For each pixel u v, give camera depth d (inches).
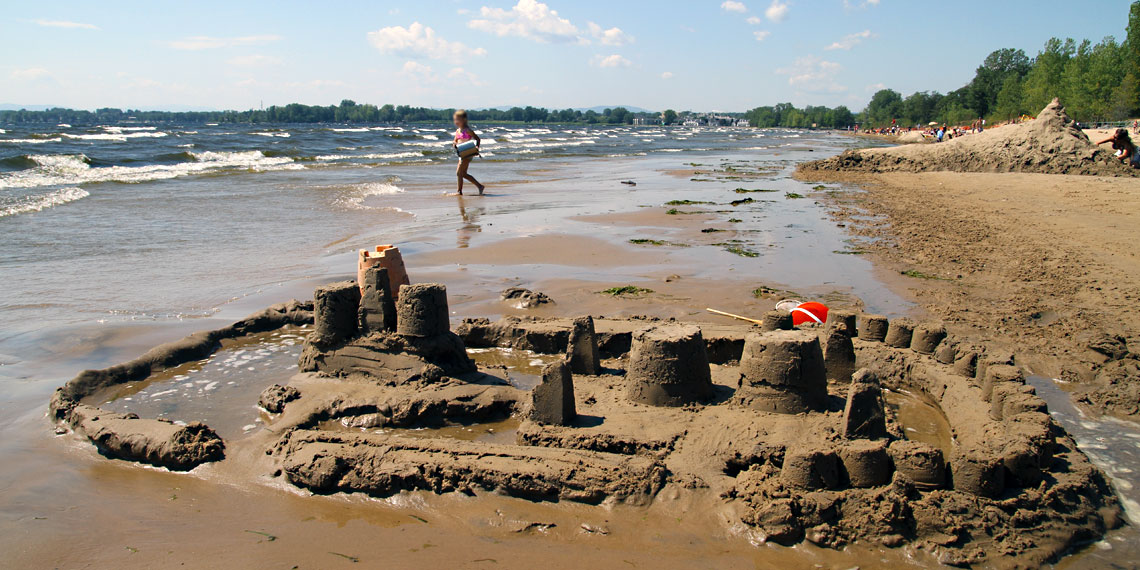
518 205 855.1
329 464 232.2
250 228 674.8
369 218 741.9
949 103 5226.4
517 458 230.8
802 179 1242.6
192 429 256.4
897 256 570.6
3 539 203.5
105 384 311.0
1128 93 2502.5
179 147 1756.9
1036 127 1300.4
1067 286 461.4
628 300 437.4
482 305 430.3
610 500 216.8
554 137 3457.2
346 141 2370.8
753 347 264.5
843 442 226.5
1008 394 257.8
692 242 627.5
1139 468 238.5
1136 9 2524.6
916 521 200.4
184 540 204.5
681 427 252.2
